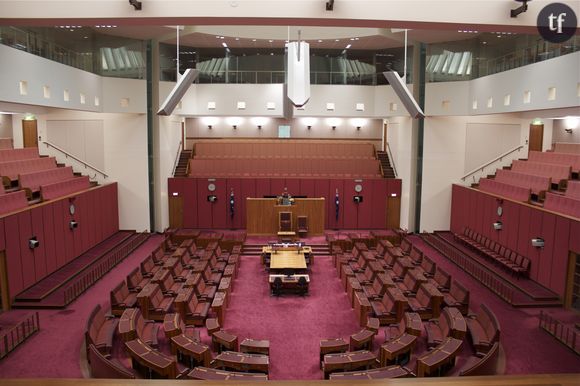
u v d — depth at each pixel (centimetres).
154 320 1499
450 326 1277
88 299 1667
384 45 2672
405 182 2727
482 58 2394
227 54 2844
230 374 980
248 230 2514
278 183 2767
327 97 2816
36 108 2212
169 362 1043
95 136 2555
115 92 2403
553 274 1708
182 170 2830
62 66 1944
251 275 2020
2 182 1778
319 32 2491
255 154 2995
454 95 2505
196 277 1711
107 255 2197
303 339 1402
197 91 2781
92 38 2311
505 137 2597
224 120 3078
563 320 1527
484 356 1137
